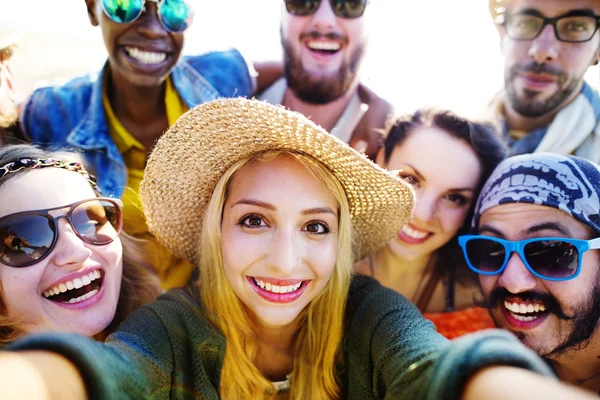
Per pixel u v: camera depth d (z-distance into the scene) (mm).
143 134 802
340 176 525
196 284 588
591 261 639
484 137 765
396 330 479
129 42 729
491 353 313
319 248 520
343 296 549
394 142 794
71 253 545
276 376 586
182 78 802
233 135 505
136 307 688
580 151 758
